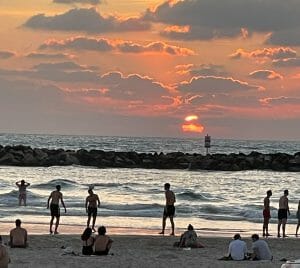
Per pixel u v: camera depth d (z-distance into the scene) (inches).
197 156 4023.1
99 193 2246.6
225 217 1576.0
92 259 891.4
